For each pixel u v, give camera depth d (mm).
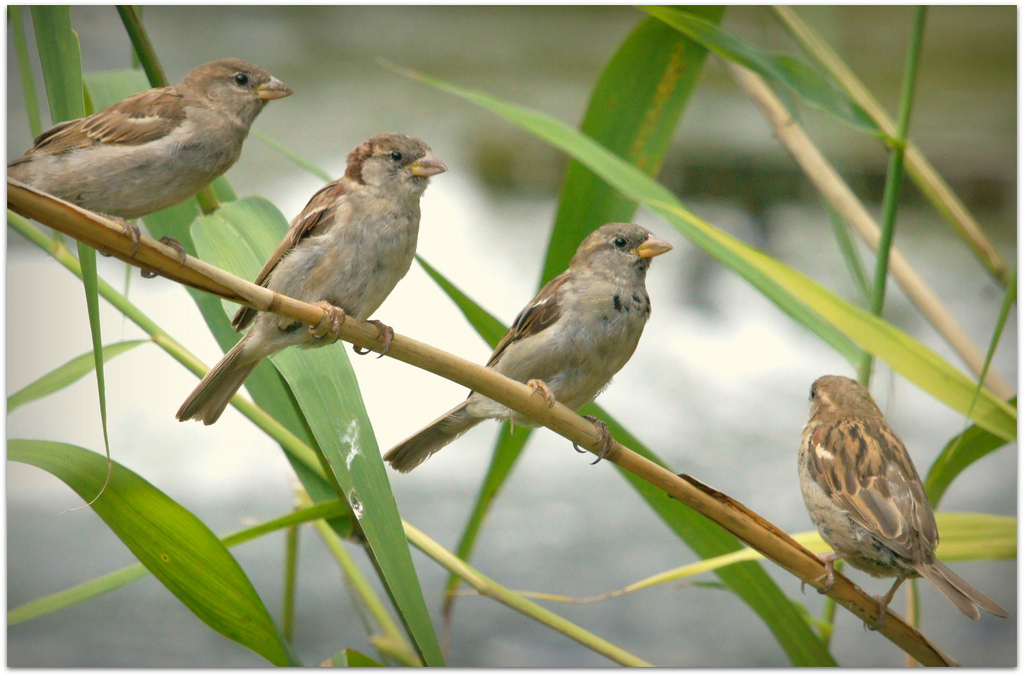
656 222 22141
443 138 24078
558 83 26703
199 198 6879
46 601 6320
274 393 7102
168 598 13016
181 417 6270
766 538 5836
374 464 5566
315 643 11664
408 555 5418
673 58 8031
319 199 6602
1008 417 6586
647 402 17141
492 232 21125
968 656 11797
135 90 7387
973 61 26172
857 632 12617
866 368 7820
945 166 21562
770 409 16875
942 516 6855
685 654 11789
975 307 18250
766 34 8711
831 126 23562
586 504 15047
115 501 5590
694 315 19906
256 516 13867
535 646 11922
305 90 25625
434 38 30125
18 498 14547
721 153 23750
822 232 20922
